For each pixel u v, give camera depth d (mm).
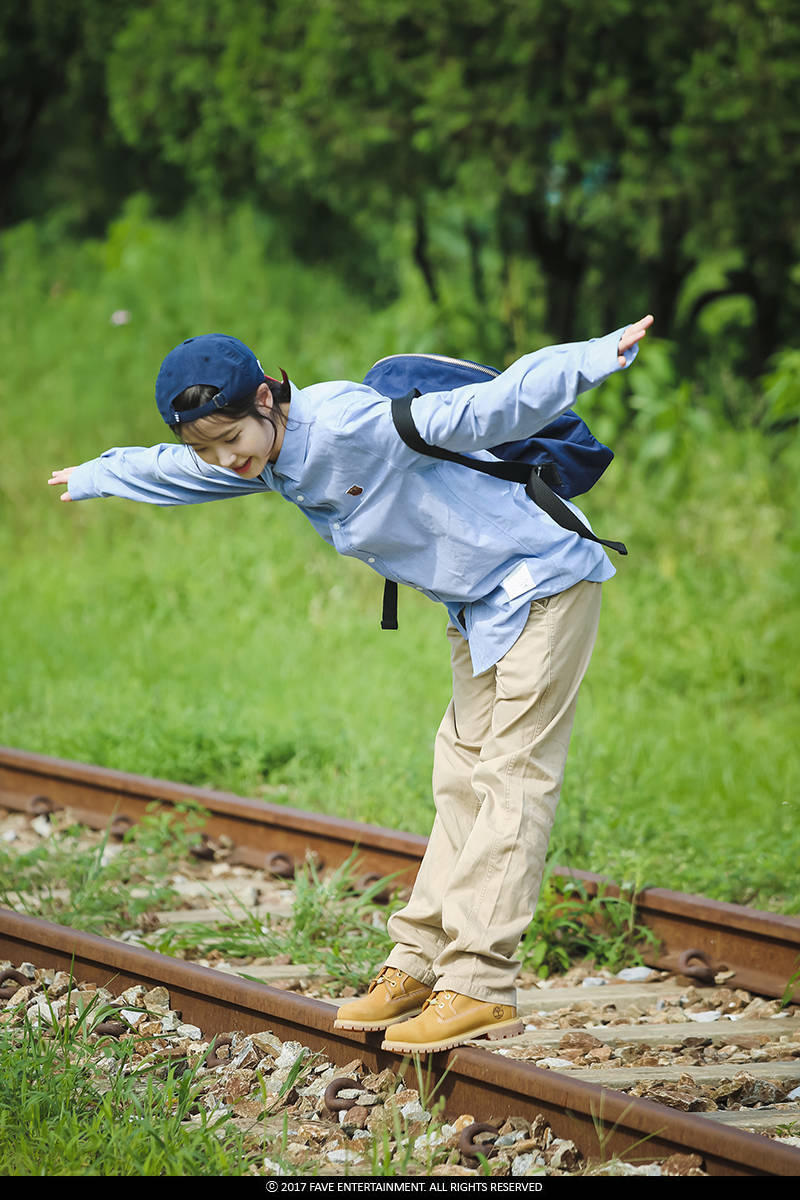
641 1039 14461
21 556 44531
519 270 54312
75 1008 14180
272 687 31703
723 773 25484
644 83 42375
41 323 56938
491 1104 11867
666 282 50906
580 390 10672
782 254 48188
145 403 50375
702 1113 12094
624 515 39188
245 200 60875
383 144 45594
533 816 12219
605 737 27234
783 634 32500
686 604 34406
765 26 39469
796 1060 13852
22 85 65562
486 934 12008
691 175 41812
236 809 21750
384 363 12352
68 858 20094
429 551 12172
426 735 27312
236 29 46656
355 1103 12008
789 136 40438
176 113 52375
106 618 37844
